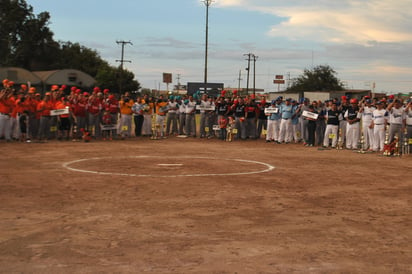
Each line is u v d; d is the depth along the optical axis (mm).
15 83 51719
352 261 5879
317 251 6250
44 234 6867
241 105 26141
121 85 82125
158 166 14539
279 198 9797
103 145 21375
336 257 6020
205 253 6074
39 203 8977
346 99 22891
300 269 5547
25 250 6125
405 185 11781
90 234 6887
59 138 23578
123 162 15398
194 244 6453
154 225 7430
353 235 7070
